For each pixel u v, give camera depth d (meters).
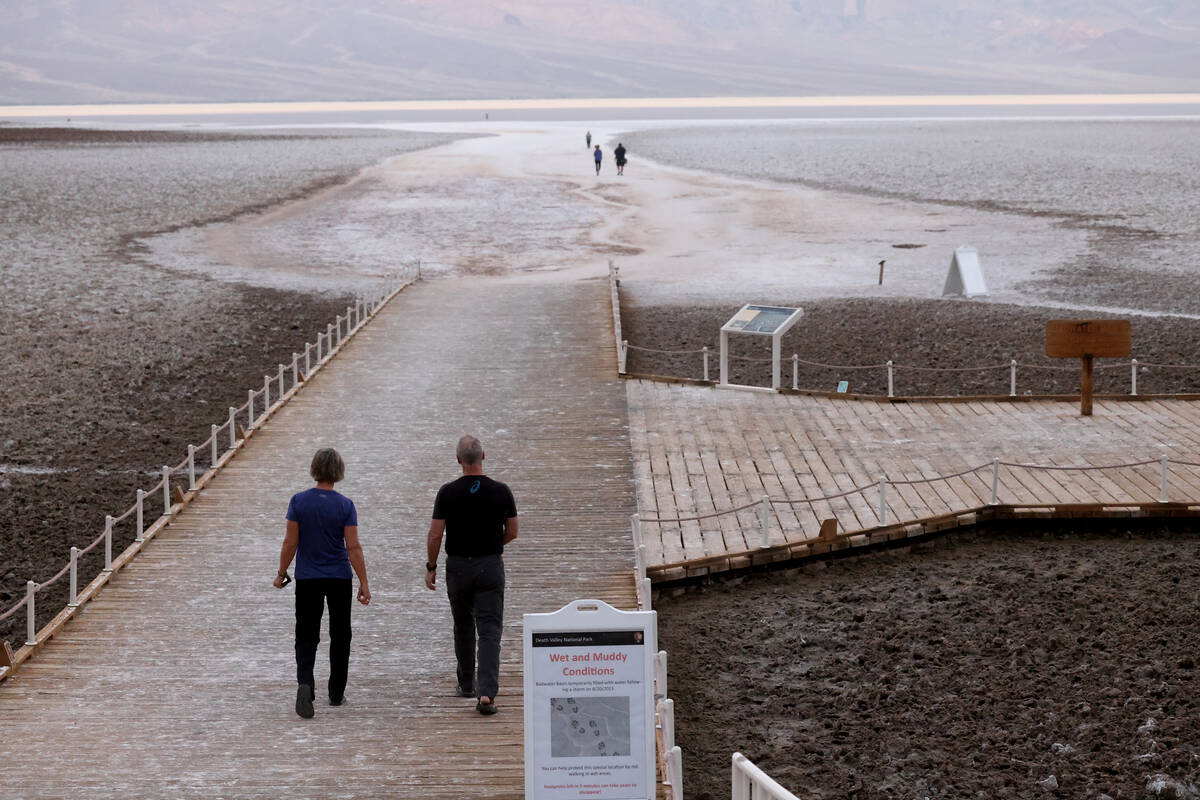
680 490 15.16
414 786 7.73
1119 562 13.36
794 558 13.34
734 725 10.14
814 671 11.05
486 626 8.59
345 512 8.60
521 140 94.69
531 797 6.59
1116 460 16.17
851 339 26.50
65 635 10.62
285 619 11.00
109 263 36.19
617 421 18.22
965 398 19.69
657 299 31.27
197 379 23.08
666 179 62.00
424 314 27.19
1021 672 10.79
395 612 11.20
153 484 17.34
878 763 9.40
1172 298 30.08
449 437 17.33
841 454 16.69
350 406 19.16
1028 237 41.06
